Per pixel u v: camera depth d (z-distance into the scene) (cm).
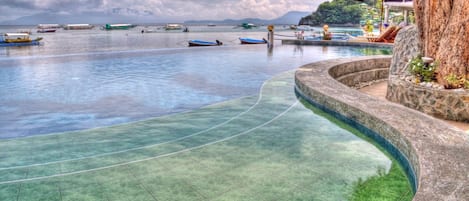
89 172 344
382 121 416
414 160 318
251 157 385
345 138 451
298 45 2236
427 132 366
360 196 296
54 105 663
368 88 912
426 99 568
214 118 560
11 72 1040
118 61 1327
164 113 607
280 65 1255
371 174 340
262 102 666
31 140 454
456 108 536
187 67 1192
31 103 678
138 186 312
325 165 362
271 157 385
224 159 379
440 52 580
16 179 328
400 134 368
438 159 290
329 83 660
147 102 689
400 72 695
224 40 3625
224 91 795
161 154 396
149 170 349
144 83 895
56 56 1441
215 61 1362
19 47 3017
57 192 302
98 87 838
